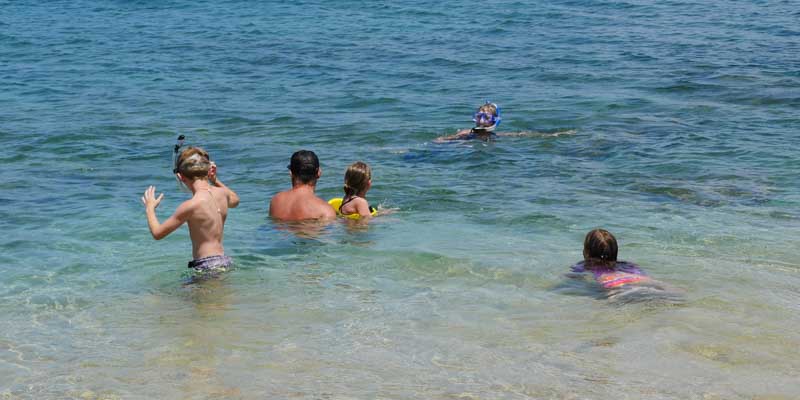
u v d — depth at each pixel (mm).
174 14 37594
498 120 15938
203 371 6031
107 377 5945
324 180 12750
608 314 7090
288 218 10375
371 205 11203
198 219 8336
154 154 14711
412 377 5883
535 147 15000
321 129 16969
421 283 8016
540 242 9375
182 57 26922
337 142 15781
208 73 24078
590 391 5598
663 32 30391
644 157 14078
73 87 22000
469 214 10672
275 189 12258
